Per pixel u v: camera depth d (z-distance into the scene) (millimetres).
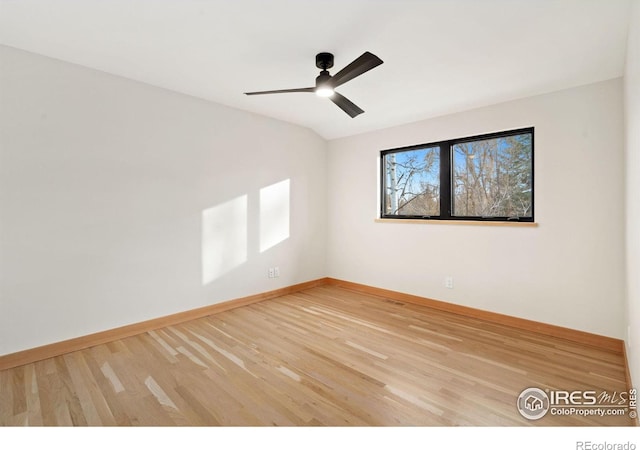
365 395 2016
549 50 2320
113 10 1931
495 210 3408
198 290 3457
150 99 3062
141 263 3039
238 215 3809
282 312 3609
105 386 2117
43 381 2180
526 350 2643
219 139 3602
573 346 2721
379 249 4336
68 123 2613
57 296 2582
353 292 4484
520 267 3146
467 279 3514
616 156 2617
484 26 2037
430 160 3930
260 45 2320
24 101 2418
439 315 3508
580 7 1833
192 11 1932
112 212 2857
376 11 1903
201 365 2396
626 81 2254
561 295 2910
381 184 4395
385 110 3637
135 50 2418
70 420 1777
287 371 2307
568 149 2852
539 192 3016
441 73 2713
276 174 4223
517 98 3135
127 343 2791
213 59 2551
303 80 2951
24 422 1764
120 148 2891
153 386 2115
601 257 2707
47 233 2533
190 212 3377
